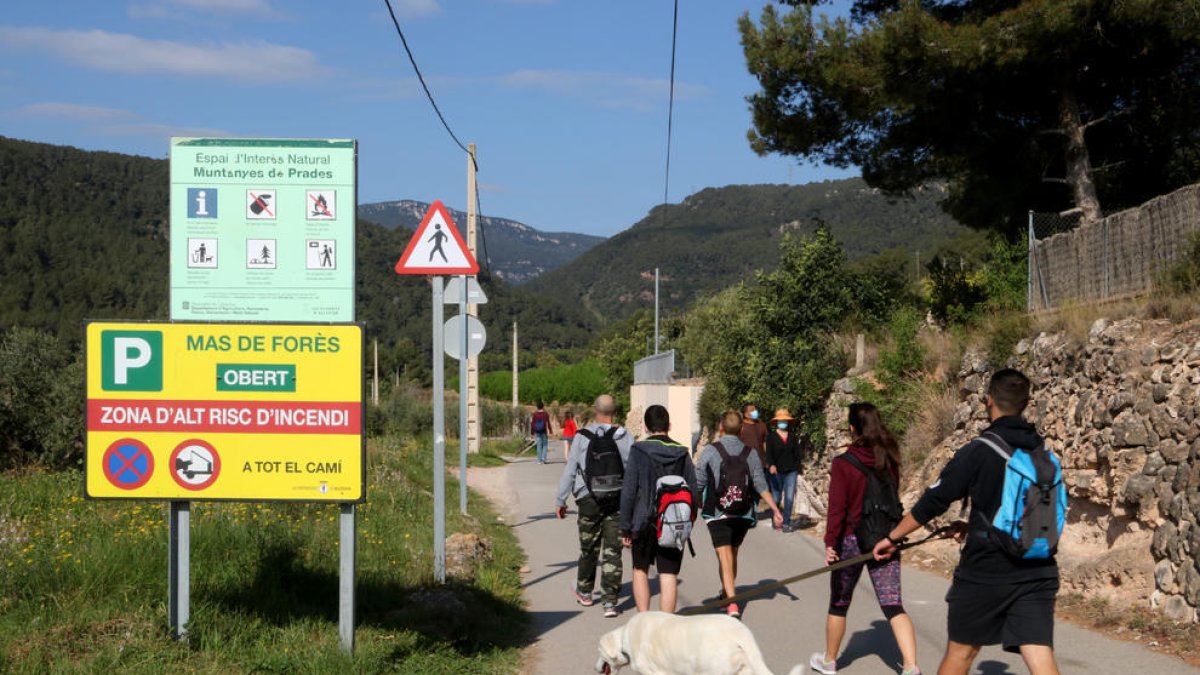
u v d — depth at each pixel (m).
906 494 13.27
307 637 6.58
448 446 30.22
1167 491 7.81
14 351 17.59
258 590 7.27
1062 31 16.42
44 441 17.25
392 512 12.67
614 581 8.72
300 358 6.25
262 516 10.01
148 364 6.21
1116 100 20.39
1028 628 4.47
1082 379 10.06
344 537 6.34
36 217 120.31
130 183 138.25
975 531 4.61
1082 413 9.77
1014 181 21.27
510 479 23.69
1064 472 9.85
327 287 6.42
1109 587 8.24
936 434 14.02
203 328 6.24
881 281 20.17
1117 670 6.36
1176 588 7.34
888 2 21.64
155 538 8.30
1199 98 19.42
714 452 8.55
